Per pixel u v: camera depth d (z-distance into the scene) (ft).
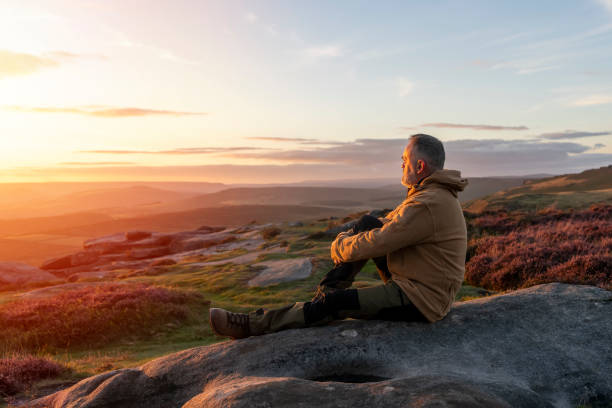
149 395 9.21
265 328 10.91
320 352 9.52
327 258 94.48
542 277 42.45
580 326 10.57
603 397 8.52
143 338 44.45
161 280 93.76
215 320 10.84
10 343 39.96
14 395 17.63
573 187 360.89
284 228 194.18
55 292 62.18
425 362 9.07
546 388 8.61
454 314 11.11
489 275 49.37
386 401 6.59
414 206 9.37
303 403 6.75
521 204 164.14
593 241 53.52
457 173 9.87
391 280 10.39
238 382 8.38
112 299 50.49
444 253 9.70
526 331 10.37
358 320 11.00
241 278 84.64
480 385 7.59
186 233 271.28
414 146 10.18
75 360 33.58
